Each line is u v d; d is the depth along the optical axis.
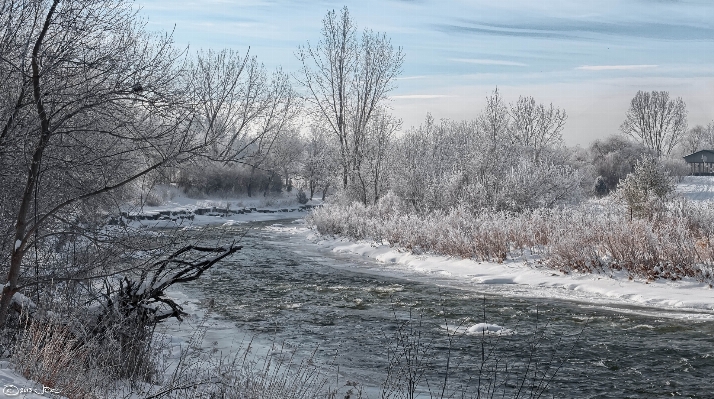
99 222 8.95
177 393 6.76
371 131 39.72
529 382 9.26
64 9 7.37
